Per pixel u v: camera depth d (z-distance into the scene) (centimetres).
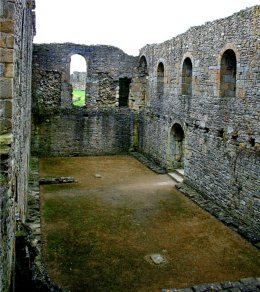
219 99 1564
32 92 2569
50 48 2597
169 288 970
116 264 1088
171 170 2170
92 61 2705
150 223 1405
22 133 1121
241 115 1415
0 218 529
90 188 1845
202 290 907
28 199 1577
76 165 2358
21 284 752
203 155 1719
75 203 1609
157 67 2323
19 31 802
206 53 1661
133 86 2697
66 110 2569
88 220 1418
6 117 638
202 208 1577
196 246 1217
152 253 1161
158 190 1841
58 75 2642
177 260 1122
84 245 1203
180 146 2169
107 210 1532
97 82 2730
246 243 1247
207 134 1675
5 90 633
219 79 1558
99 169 2264
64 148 2608
